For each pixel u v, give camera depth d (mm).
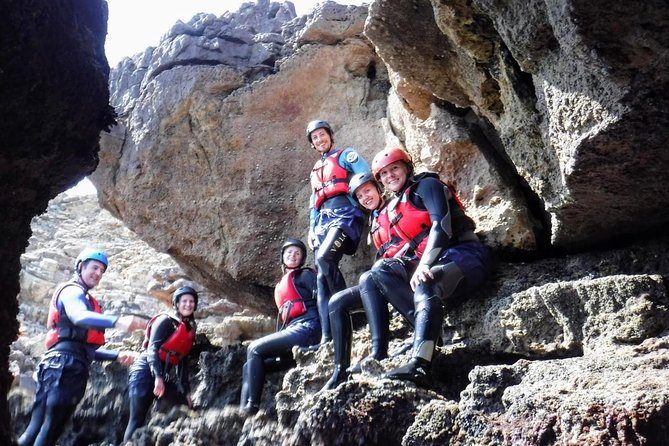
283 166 7055
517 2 3369
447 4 3936
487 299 4629
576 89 3260
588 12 2789
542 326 4168
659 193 3742
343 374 4164
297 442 3648
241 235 7023
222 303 10539
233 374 5531
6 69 2947
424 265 4102
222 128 7125
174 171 7273
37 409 4699
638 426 2549
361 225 5461
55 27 3121
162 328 5559
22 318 11547
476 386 3314
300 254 5586
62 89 3260
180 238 7320
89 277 5207
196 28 7512
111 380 6094
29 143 3260
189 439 4699
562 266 4691
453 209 4547
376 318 4293
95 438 5875
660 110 3027
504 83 4211
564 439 2719
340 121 6965
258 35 7457
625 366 3146
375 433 3436
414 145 5844
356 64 7070
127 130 7539
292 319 5305
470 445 3057
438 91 5000
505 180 5254
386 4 4453
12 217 3422
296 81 7094
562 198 3984
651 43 2799
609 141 3248
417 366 3754
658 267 4254
